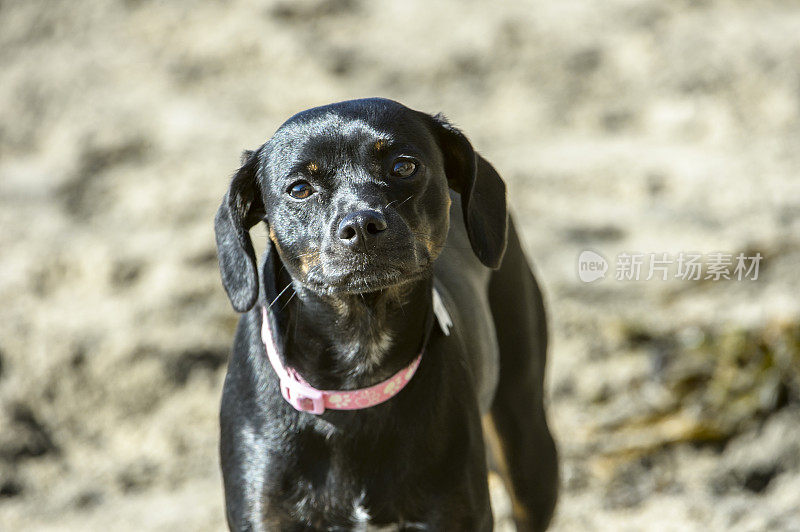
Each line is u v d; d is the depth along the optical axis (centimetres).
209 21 1408
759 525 759
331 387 491
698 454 842
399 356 484
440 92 1293
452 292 554
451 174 516
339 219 450
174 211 1121
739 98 1230
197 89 1319
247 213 507
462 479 488
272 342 493
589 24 1366
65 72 1341
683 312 926
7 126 1277
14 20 1421
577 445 850
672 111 1230
